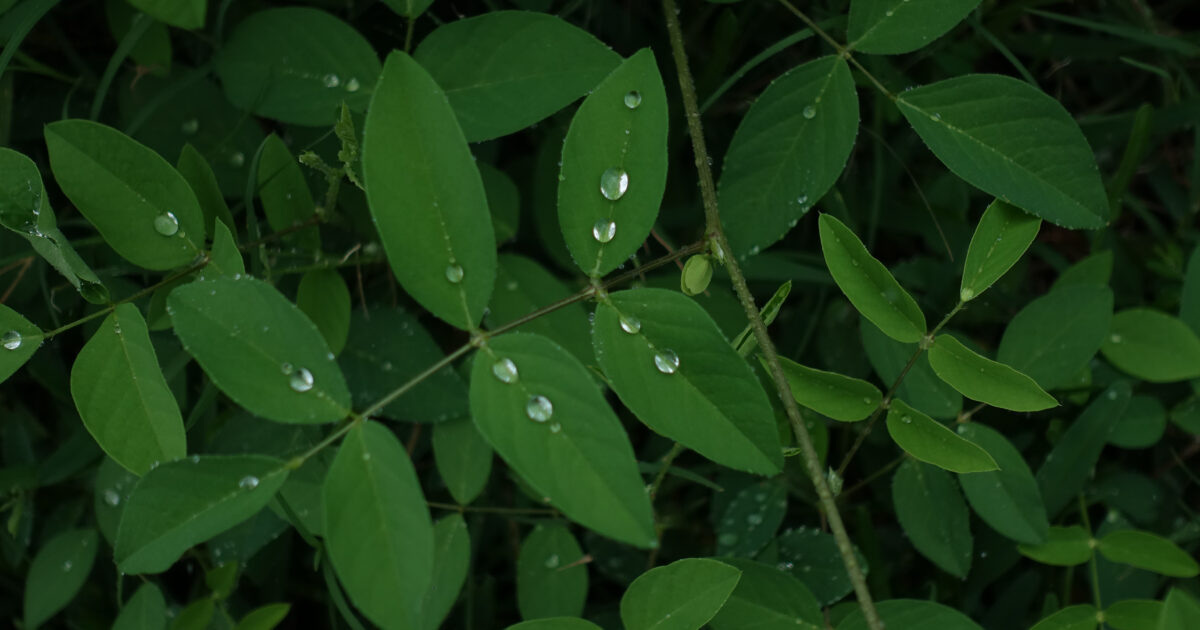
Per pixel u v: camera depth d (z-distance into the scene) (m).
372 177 0.45
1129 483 0.57
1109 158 0.61
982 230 0.50
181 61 0.57
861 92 0.59
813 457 0.48
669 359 0.46
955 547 0.53
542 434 0.44
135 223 0.49
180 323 0.44
